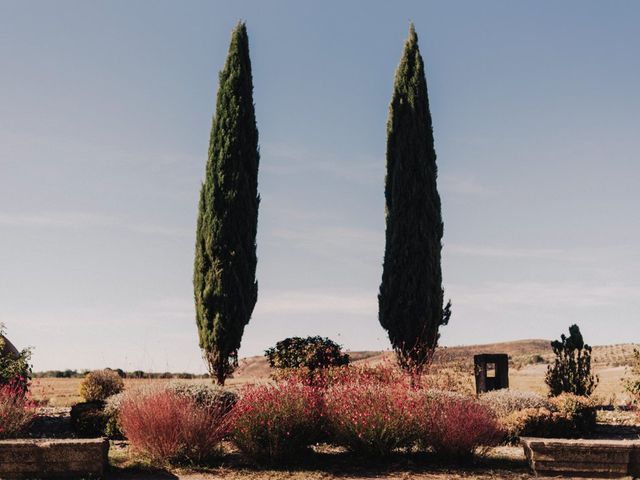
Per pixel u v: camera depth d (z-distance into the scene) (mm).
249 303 23250
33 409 15398
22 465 11406
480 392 20516
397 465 12312
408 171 24547
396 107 25328
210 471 11914
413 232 24125
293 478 11391
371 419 12672
